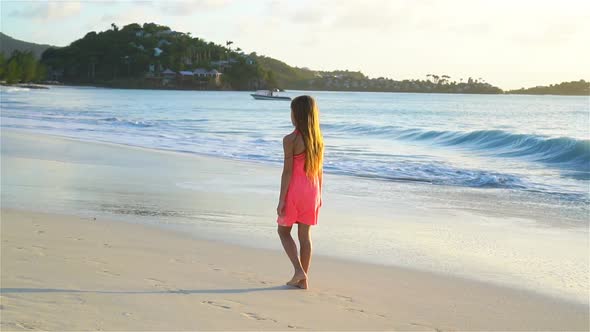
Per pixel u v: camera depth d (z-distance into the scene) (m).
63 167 13.57
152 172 13.19
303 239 5.11
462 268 5.98
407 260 6.24
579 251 6.93
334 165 15.63
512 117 50.94
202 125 33.06
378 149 20.55
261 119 41.97
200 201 9.63
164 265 5.44
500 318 4.46
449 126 35.72
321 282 5.27
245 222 7.96
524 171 15.27
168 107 65.25
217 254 6.08
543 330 4.23
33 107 49.84
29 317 3.73
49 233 6.61
